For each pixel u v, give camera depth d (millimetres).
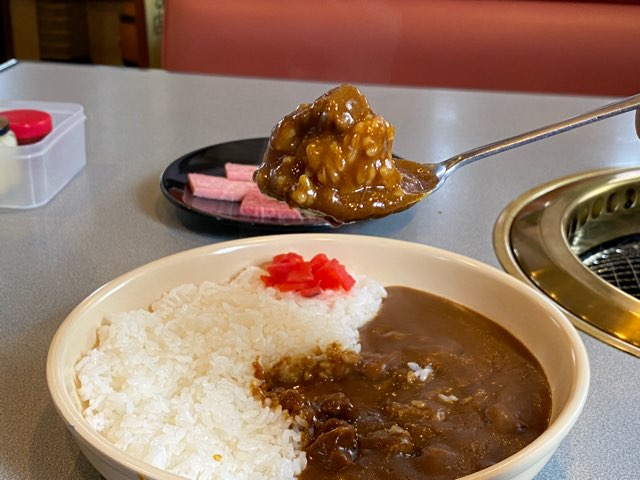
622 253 511
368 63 901
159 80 747
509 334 337
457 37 891
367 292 365
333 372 320
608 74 893
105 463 230
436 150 594
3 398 309
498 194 519
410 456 270
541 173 554
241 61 901
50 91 700
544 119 673
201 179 490
